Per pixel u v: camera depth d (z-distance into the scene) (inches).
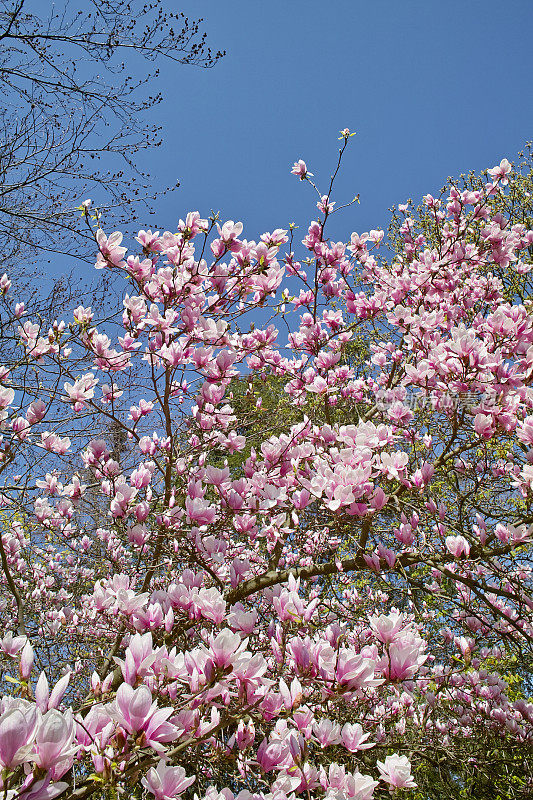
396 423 149.1
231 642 64.3
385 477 134.3
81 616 204.2
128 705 50.9
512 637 139.0
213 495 174.1
